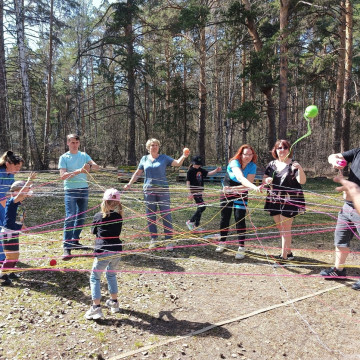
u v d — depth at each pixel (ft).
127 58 63.41
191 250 18.12
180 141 85.51
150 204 17.88
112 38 62.18
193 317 11.11
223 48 72.90
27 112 58.80
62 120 102.06
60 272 14.65
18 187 13.21
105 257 10.88
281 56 51.42
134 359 8.89
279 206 15.53
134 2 63.62
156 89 74.02
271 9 65.92
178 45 79.82
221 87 91.40
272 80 58.54
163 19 69.26
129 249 18.01
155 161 17.61
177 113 83.46
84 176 17.03
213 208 29.78
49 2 67.36
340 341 9.81
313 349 9.42
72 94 85.61
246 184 14.71
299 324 10.68
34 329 10.29
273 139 62.49
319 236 21.17
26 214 25.23
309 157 72.54
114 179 43.73
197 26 56.70
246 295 12.75
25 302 11.98
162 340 9.78
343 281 14.07
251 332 10.23
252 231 22.16
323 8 49.55
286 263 16.06
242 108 56.03
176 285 13.57
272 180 15.57
